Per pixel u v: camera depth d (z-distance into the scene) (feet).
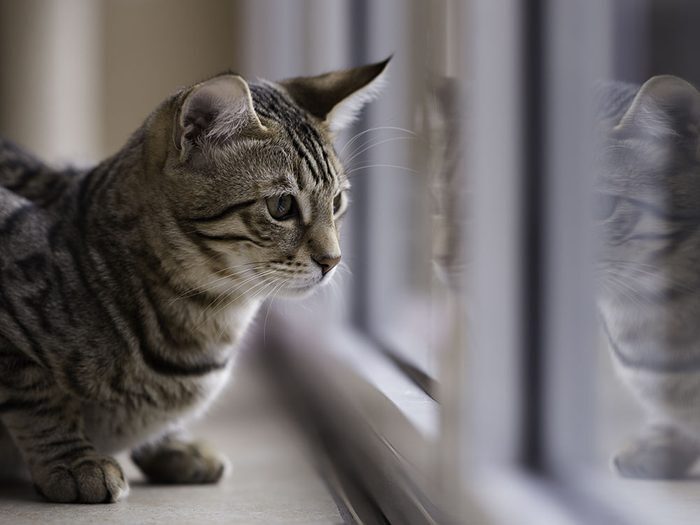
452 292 5.58
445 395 5.35
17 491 6.41
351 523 5.80
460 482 5.22
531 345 5.61
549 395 5.58
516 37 5.54
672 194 4.81
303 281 6.54
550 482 5.31
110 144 17.03
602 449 5.48
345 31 9.87
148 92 17.04
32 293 6.15
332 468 7.26
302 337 10.10
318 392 8.91
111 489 6.05
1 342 6.09
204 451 6.88
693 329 4.76
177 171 6.30
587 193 5.46
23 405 6.11
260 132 6.40
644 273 5.04
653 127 4.84
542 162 5.60
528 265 5.62
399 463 5.85
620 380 5.34
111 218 6.39
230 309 6.59
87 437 6.39
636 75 5.02
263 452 7.84
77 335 6.12
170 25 17.04
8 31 15.29
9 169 7.25
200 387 6.60
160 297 6.35
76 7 15.48
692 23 4.44
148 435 6.58
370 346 8.66
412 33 7.66
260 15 14.03
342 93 7.05
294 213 6.52
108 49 16.89
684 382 4.82
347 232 9.19
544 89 5.55
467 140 5.63
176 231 6.34
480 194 5.65
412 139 7.94
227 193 6.34
